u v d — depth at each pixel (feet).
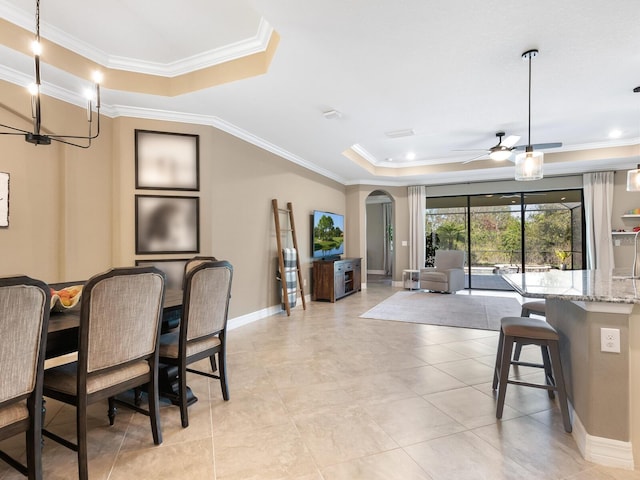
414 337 13.15
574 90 11.50
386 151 20.79
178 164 12.83
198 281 7.08
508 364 7.14
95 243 11.69
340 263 21.36
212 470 5.61
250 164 15.70
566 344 7.32
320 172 22.31
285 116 13.26
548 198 23.89
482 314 16.94
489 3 7.01
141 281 5.81
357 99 11.83
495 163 21.71
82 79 9.96
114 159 12.16
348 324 15.16
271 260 17.13
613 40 8.41
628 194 20.81
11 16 8.20
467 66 9.64
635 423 5.69
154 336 6.31
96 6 8.11
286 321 15.75
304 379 9.28
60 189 10.78
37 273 10.21
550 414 7.39
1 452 5.01
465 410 7.56
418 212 26.48
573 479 5.34
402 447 6.21
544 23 7.70
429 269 24.79
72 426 7.05
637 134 17.20
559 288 6.62
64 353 5.75
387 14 7.30
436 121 14.49
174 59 10.75
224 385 8.05
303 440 6.46
